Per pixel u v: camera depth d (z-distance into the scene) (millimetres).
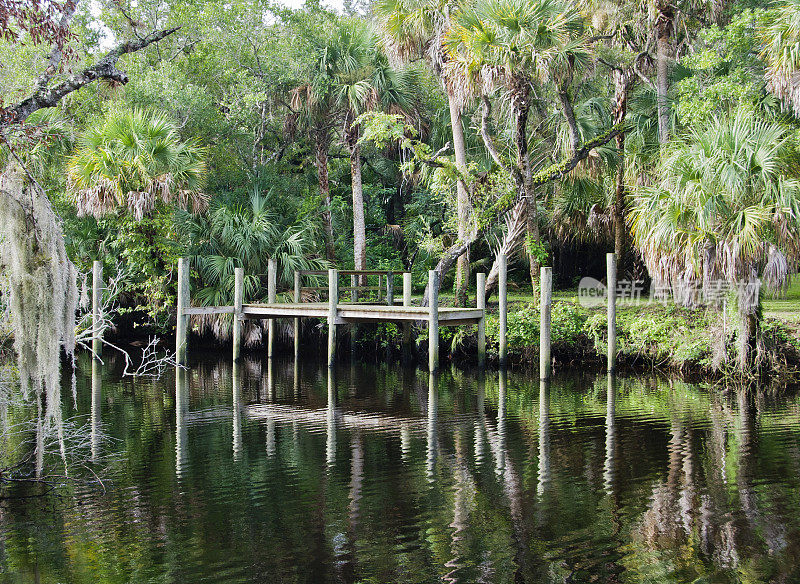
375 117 14711
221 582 4395
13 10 5629
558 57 12750
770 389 10711
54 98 6016
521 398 10578
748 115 10133
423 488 6219
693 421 8727
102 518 5484
